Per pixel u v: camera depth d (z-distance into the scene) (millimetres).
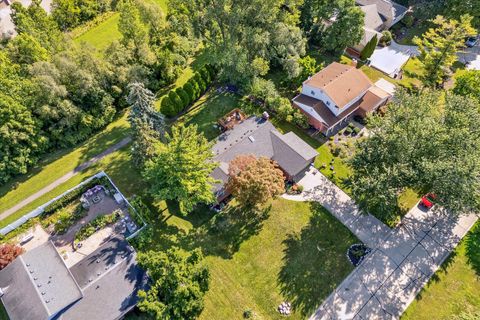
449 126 40406
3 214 43781
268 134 49031
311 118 53875
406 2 76500
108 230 41500
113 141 52000
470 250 41406
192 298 33031
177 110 54438
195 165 39000
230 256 40406
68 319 32625
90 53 50688
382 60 67000
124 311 33344
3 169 45469
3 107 44219
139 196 45062
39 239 40969
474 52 68188
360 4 74062
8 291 34188
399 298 37688
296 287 38250
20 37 51500
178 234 41844
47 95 46625
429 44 57750
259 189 39000
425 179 38594
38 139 48125
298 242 41781
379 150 40031
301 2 59094
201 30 57594
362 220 43906
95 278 35375
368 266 39969
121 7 53188
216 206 44625
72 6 71250
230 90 59656
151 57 55656
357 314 36625
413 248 41500
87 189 45250
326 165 49656
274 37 58188
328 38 64250
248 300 37219
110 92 54750
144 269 35719
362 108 54688
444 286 38562
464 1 64562
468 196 36750
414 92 59875
